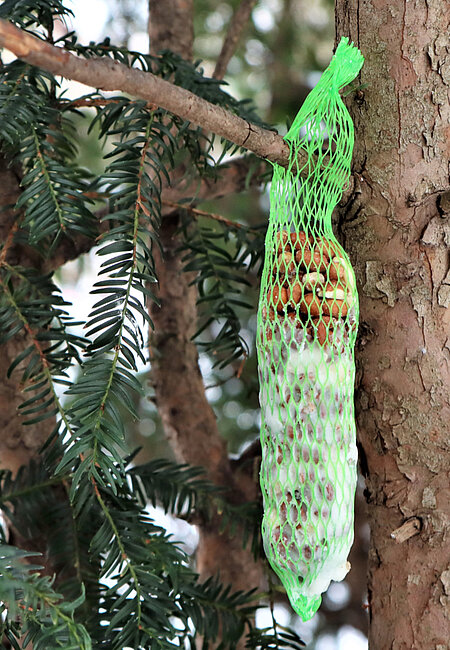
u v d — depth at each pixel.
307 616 0.88
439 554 0.94
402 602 0.95
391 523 0.96
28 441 1.21
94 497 1.07
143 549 0.99
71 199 1.00
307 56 1.99
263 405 0.90
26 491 1.12
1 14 0.96
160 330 1.45
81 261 1.89
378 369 0.96
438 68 0.94
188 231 1.36
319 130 0.90
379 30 0.97
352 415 0.91
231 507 1.21
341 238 0.99
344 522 0.87
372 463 0.98
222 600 1.13
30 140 1.00
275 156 0.90
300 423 0.87
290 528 0.87
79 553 1.11
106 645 0.95
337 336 0.88
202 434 1.45
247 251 1.21
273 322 0.89
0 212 1.12
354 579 2.16
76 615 1.05
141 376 1.89
